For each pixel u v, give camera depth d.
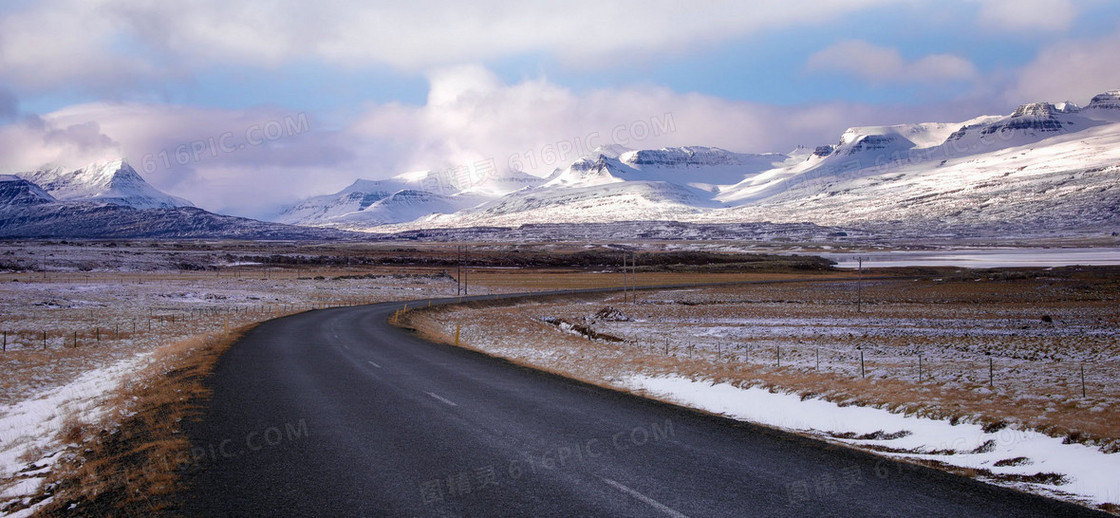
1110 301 67.31
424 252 188.12
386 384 16.11
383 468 8.58
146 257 123.69
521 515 6.82
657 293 86.81
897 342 36.41
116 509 7.12
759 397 15.14
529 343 32.19
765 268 148.25
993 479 8.58
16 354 25.92
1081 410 13.18
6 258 104.06
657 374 19.22
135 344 30.62
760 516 6.82
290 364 20.08
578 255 181.12
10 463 9.67
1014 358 28.61
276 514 6.89
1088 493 7.84
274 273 120.00
